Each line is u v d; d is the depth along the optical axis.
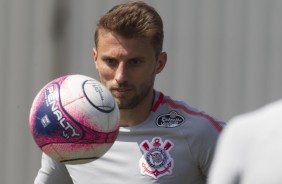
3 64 24.20
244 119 6.82
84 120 10.66
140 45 11.42
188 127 11.88
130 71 11.52
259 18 22.25
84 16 23.52
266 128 6.61
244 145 6.68
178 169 11.89
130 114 11.96
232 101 22.52
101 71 11.66
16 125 24.22
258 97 22.34
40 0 23.83
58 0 23.72
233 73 22.45
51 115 10.73
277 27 22.16
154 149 11.94
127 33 11.36
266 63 22.27
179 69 22.77
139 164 11.96
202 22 22.59
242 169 6.64
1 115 24.28
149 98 12.03
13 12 24.08
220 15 22.48
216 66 22.55
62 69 23.69
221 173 6.73
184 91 22.77
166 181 11.91
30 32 23.95
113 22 11.38
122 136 12.06
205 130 11.84
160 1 22.75
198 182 12.21
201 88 22.67
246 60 22.38
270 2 22.16
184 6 22.64
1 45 24.20
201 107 22.70
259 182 6.42
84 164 12.16
